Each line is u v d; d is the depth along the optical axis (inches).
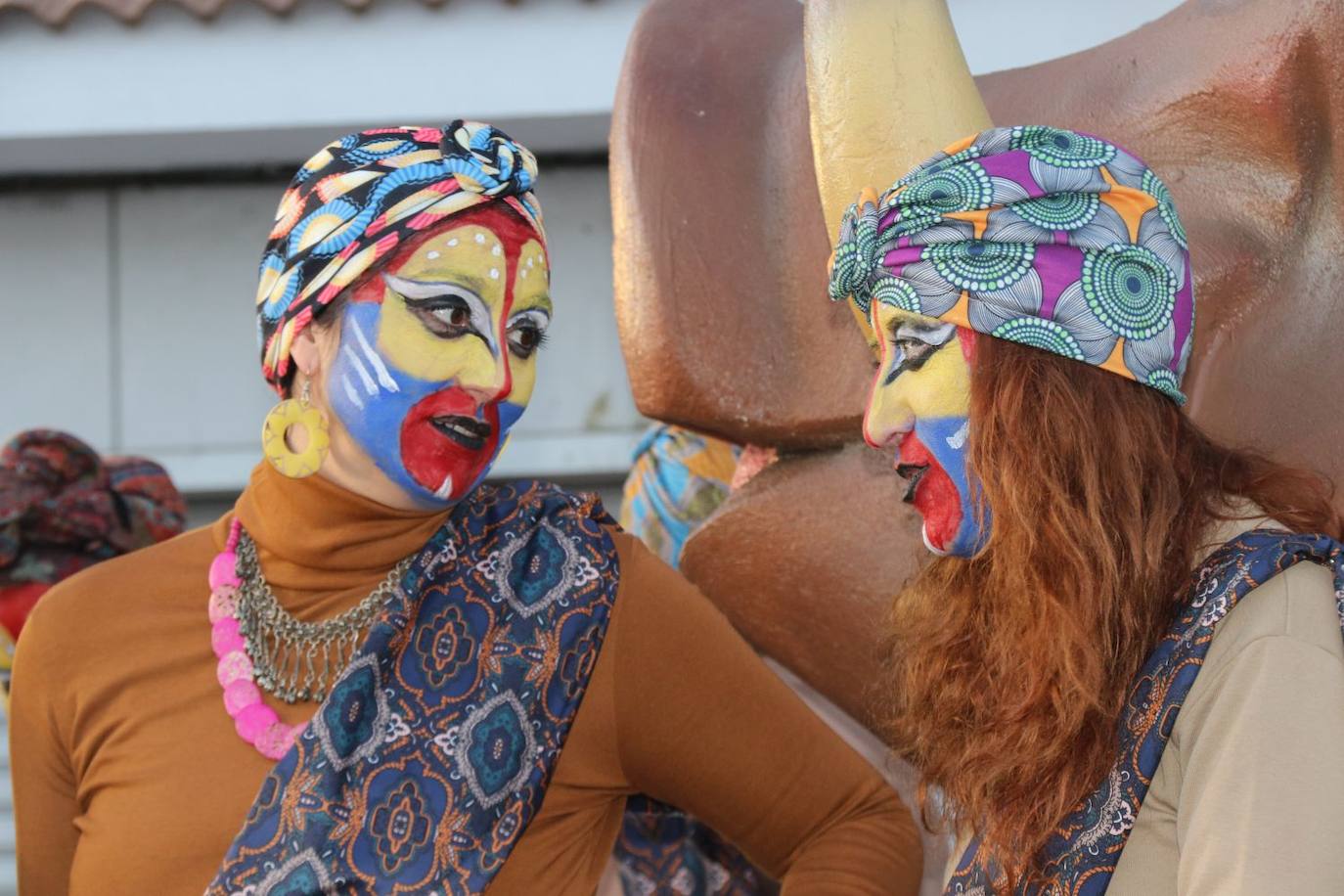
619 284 114.3
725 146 114.7
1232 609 67.7
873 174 95.8
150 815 85.2
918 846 94.1
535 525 91.5
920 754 85.4
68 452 139.2
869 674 109.8
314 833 81.0
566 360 254.2
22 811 91.2
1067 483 71.8
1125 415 72.4
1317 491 74.0
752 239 113.0
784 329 111.5
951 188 73.6
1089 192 73.1
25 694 90.4
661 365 112.1
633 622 90.7
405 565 89.7
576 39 224.2
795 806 92.2
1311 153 94.3
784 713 92.8
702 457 134.0
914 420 76.0
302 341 88.7
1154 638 70.5
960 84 97.0
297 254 87.7
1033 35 198.5
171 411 255.8
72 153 241.3
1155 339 72.3
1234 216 96.7
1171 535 71.7
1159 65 101.1
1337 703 63.4
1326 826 60.9
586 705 89.3
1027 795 71.4
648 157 113.8
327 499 88.7
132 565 92.7
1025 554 72.4
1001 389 72.7
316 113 226.4
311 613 89.0
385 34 225.5
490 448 88.7
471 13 224.8
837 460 111.6
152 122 228.2
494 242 88.0
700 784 92.4
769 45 119.5
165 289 256.5
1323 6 91.5
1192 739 66.8
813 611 111.8
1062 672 70.9
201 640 89.4
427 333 86.9
